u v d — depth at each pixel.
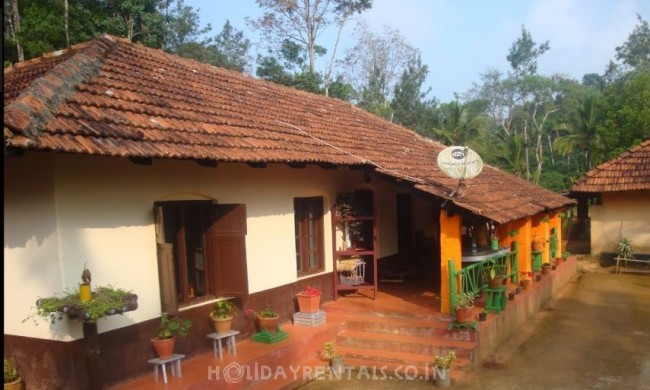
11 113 4.82
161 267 6.42
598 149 29.14
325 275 10.00
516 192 13.73
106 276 5.94
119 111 6.39
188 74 9.80
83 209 5.72
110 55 8.34
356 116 14.62
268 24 29.34
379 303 9.71
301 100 12.95
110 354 5.93
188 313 7.04
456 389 7.13
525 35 53.66
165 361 6.06
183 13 31.25
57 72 6.46
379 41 38.78
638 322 10.94
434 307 9.26
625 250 17.28
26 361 5.89
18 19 18.98
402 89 40.00
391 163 10.08
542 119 51.38
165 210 7.03
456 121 35.00
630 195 17.91
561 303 12.84
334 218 10.07
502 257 10.41
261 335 7.79
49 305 5.09
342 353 8.26
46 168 5.47
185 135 6.53
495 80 54.50
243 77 11.94
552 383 7.41
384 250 12.10
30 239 5.69
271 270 8.57
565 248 21.67
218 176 7.57
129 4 21.00
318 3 29.56
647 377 7.67
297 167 8.36
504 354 8.65
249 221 8.15
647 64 43.84
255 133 8.07
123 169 6.20
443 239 8.80
